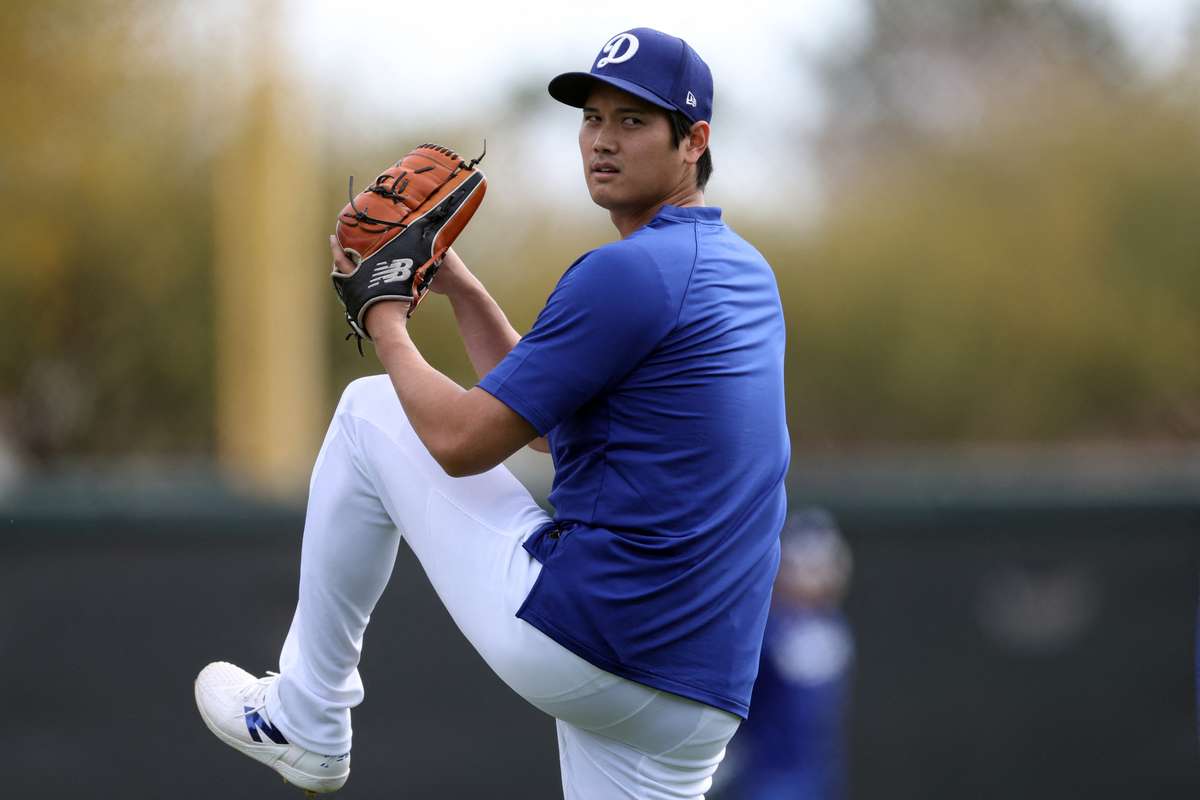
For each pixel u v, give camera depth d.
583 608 9.99
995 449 78.56
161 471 53.28
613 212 10.88
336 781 11.55
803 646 25.78
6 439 55.09
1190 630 30.19
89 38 47.47
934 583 29.52
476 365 11.99
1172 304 79.00
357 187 56.41
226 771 24.92
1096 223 79.56
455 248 64.19
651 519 10.02
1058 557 29.94
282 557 25.34
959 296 77.38
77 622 24.52
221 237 43.97
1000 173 81.00
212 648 24.94
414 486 10.58
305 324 43.97
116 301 54.88
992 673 29.58
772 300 10.74
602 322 9.81
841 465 68.88
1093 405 80.44
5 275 52.72
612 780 10.70
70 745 24.36
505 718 26.70
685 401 10.03
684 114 10.48
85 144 50.12
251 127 43.09
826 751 26.03
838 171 84.00
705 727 10.39
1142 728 29.97
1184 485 30.61
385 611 26.38
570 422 10.33
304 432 43.94
